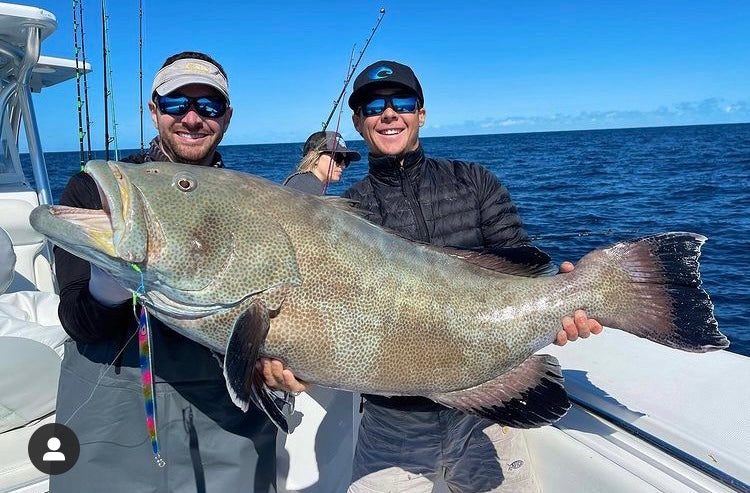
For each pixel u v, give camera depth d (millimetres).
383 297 2006
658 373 2527
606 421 2242
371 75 2449
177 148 2217
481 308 2154
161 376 2004
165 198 1813
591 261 2262
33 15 3406
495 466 2410
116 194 1707
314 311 1920
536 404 2164
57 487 2010
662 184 19500
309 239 1956
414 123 2496
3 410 2201
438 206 2502
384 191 2543
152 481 2025
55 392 2354
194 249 1803
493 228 2566
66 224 1649
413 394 2135
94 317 1800
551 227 11945
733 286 7379
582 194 17469
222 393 2090
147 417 1815
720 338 2051
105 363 1991
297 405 3162
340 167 5512
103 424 1986
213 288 1827
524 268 2314
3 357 2189
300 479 3109
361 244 2041
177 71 2152
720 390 2346
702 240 2092
